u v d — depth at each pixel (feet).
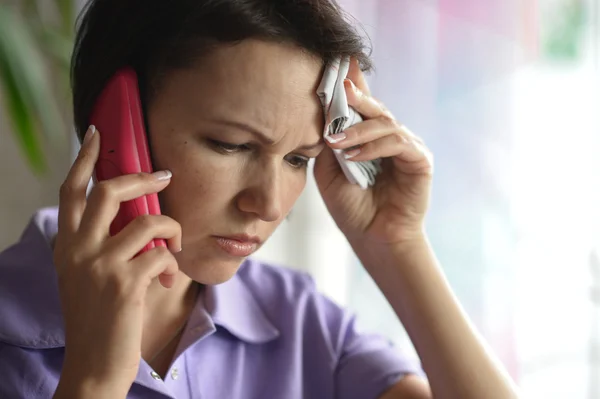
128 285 2.08
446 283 2.96
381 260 3.02
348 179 2.90
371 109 2.60
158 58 2.20
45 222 2.88
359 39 2.32
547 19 4.77
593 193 4.83
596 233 4.83
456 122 4.28
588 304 4.83
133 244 2.11
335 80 2.24
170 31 2.15
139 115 2.25
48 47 4.52
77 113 2.50
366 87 2.60
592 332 4.82
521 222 4.67
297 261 4.63
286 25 2.09
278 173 2.24
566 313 4.82
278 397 2.84
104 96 2.30
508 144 4.28
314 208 4.62
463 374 2.77
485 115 4.26
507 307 4.29
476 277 4.29
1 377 2.43
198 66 2.09
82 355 2.07
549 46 4.78
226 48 2.06
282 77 2.10
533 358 4.79
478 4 4.26
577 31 4.81
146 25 2.22
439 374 2.80
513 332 4.30
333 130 2.42
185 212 2.26
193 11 2.10
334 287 4.66
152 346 2.71
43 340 2.47
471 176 4.28
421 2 4.28
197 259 2.34
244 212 2.26
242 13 2.04
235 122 2.10
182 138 2.17
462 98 4.28
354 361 3.05
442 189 4.30
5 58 4.02
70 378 2.06
